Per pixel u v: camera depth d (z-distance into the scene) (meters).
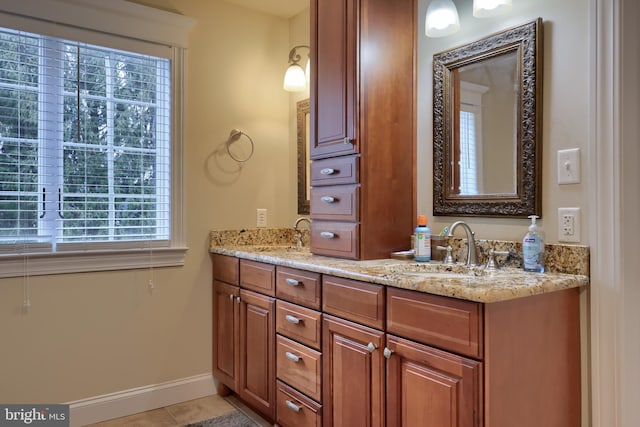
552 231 1.62
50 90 2.26
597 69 1.50
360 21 1.98
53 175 2.27
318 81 2.21
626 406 1.47
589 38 1.52
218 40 2.76
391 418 1.52
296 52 2.98
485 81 1.83
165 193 2.60
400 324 1.49
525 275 1.55
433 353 1.38
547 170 1.64
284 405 2.08
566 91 1.58
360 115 1.98
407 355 1.46
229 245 2.79
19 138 2.19
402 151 2.10
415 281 1.43
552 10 1.62
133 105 2.50
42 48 2.24
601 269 1.49
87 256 2.33
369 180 2.00
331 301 1.80
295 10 2.92
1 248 2.14
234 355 2.50
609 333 1.47
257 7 2.87
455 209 1.94
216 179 2.76
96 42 2.35
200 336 2.71
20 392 2.18
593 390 1.50
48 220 2.26
